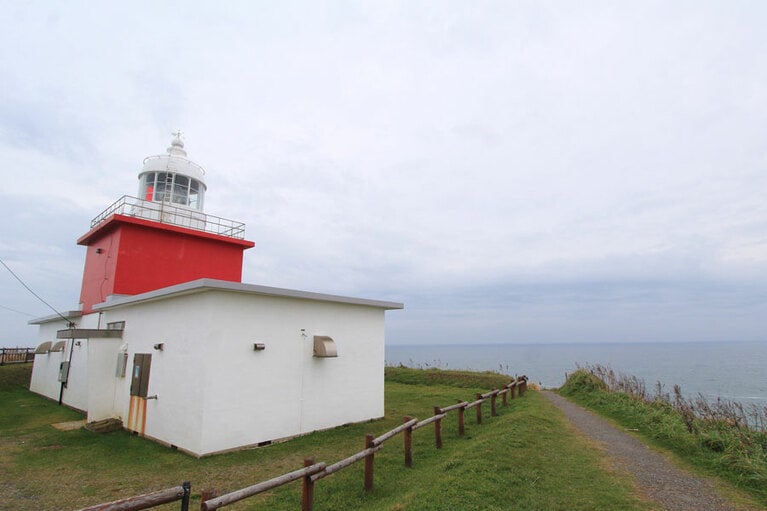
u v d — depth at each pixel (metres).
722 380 41.06
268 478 7.30
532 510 5.44
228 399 9.01
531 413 11.82
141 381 10.90
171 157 17.30
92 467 8.00
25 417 13.22
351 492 6.42
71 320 17.03
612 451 8.60
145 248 14.37
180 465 8.02
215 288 8.84
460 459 7.27
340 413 11.55
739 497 6.05
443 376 21.52
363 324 12.68
